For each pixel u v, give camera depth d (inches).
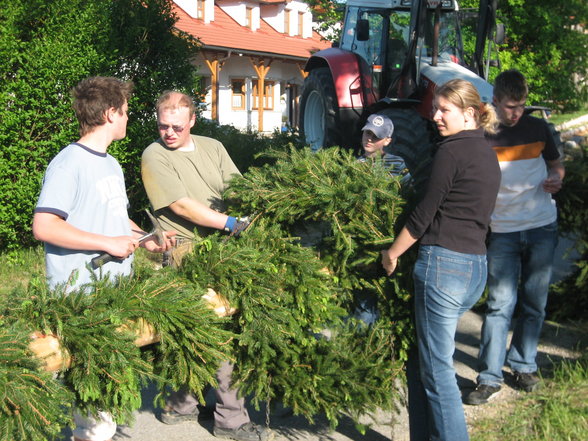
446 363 123.7
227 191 140.1
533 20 753.0
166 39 309.9
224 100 1155.3
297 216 136.4
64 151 108.3
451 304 121.1
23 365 89.0
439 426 124.4
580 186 196.1
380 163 139.9
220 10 1245.7
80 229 107.0
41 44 257.9
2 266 250.4
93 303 99.3
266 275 121.6
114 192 111.7
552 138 162.7
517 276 161.5
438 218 121.4
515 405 158.9
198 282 117.5
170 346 105.7
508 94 153.9
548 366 180.9
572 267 217.8
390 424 141.9
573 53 773.9
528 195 158.9
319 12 749.3
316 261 127.5
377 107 340.5
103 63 278.7
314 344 132.1
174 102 134.8
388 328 135.0
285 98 1317.7
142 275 111.0
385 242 128.3
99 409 101.1
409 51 331.0
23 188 250.2
